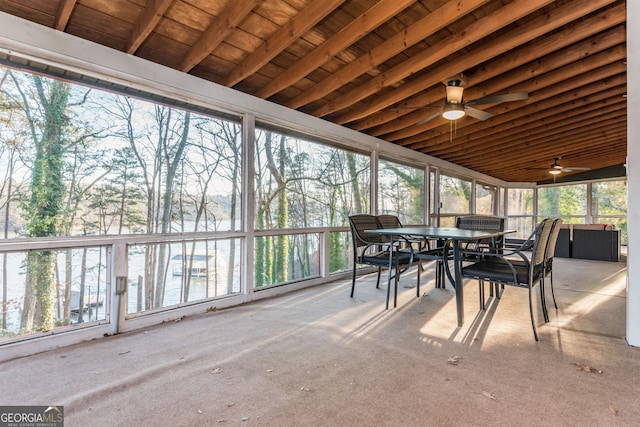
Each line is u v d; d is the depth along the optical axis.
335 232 4.45
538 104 3.79
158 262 2.70
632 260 2.14
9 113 2.02
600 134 5.16
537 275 2.41
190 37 2.49
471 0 1.97
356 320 2.68
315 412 1.44
